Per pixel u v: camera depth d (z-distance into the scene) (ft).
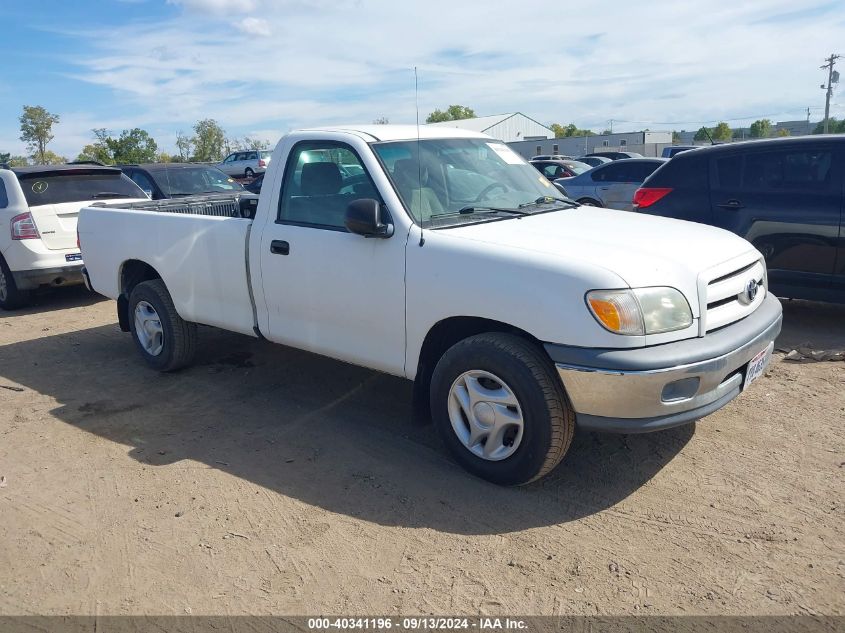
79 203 28.17
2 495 12.78
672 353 10.74
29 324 25.73
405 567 10.21
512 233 12.60
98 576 10.33
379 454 13.75
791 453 13.07
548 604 9.32
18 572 10.52
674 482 12.24
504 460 11.94
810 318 21.97
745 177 21.24
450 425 12.59
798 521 10.93
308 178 14.64
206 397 17.10
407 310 12.82
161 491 12.66
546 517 11.35
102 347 21.98
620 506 11.58
